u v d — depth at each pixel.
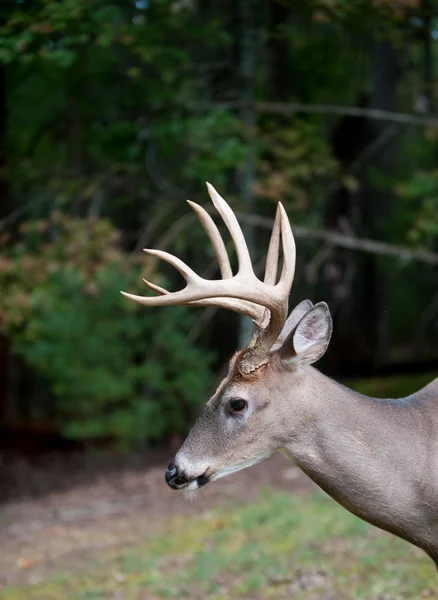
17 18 11.59
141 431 16.16
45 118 17.67
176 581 8.95
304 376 5.66
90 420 16.28
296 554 9.14
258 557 9.23
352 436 5.56
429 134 14.53
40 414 22.80
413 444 5.56
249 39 15.73
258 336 5.68
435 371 19.19
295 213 16.55
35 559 10.81
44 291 13.77
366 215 20.16
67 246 13.63
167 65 14.04
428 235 15.55
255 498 12.09
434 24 14.02
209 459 5.78
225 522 11.01
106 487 14.77
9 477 16.09
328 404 5.61
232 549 9.80
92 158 17.16
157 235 17.88
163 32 13.59
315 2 11.65
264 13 15.91
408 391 16.31
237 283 5.54
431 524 5.55
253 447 5.72
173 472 5.83
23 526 12.80
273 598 8.00
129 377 16.06
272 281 6.06
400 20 12.15
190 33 14.42
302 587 8.12
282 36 14.47
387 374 19.33
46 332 15.66
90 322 15.83
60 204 14.98
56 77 16.72
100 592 8.93
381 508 5.53
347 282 19.59
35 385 22.88
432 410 5.74
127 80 15.42
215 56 17.23
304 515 10.45
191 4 14.45
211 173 14.16
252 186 14.05
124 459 16.61
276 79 16.14
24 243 15.16
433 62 22.23
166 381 16.64
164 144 14.91
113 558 10.30
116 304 15.56
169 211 15.66
